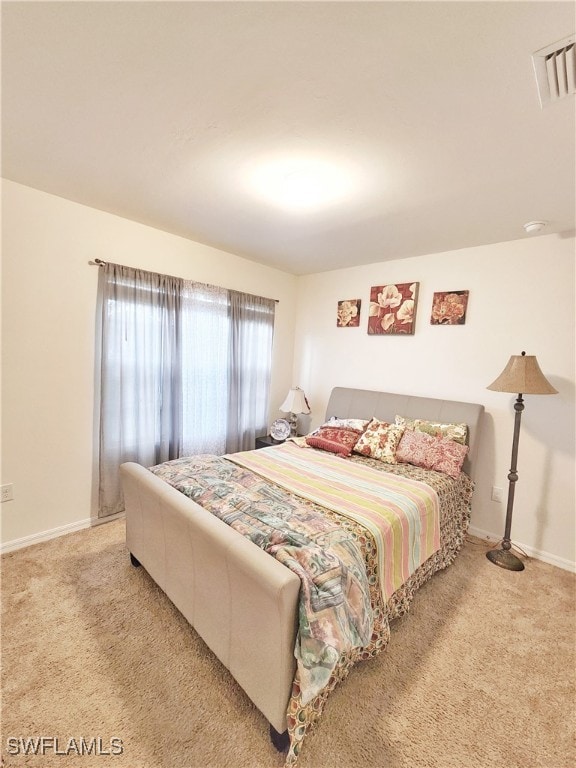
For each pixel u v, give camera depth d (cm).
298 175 186
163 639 167
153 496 179
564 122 136
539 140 148
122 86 129
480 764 120
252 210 235
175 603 173
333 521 166
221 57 113
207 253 321
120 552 234
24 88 131
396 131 147
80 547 238
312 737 126
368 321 358
